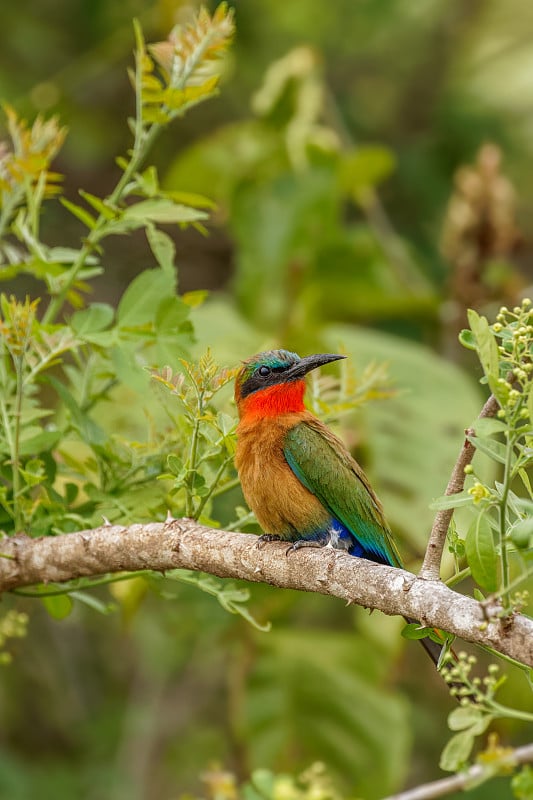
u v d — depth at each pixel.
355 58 19.89
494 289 15.17
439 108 19.53
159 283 8.59
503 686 12.12
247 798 8.47
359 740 13.32
